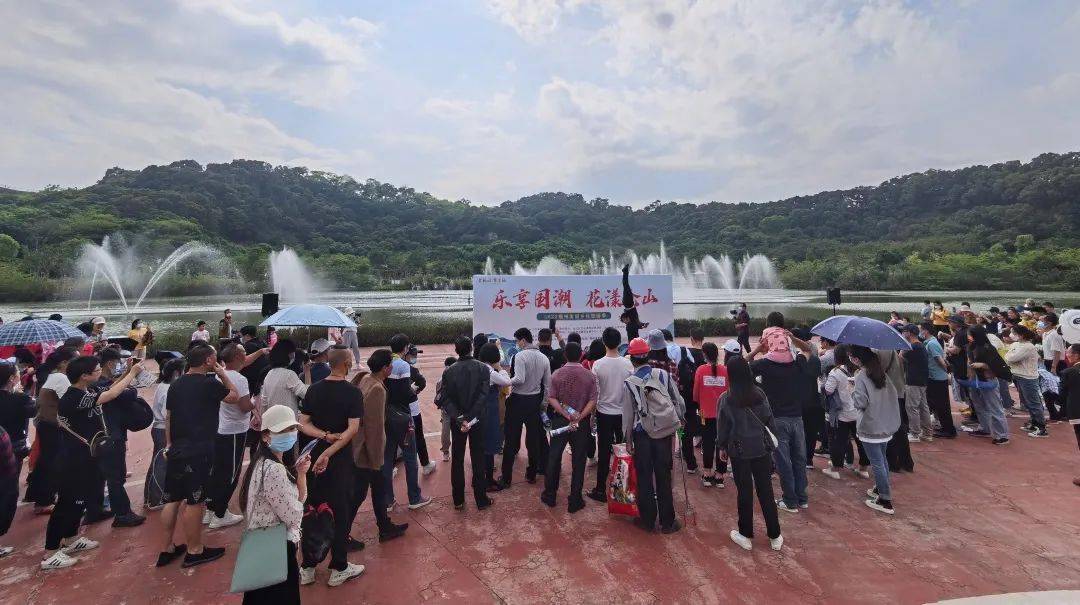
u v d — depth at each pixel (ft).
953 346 21.94
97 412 12.31
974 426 21.86
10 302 113.60
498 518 13.92
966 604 9.85
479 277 30.37
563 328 30.73
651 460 13.19
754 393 12.12
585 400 14.35
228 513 13.89
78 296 127.24
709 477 16.31
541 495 14.82
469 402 14.17
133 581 10.87
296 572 8.47
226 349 13.46
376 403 12.27
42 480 13.16
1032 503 14.62
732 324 58.70
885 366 17.10
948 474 16.90
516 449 16.16
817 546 12.26
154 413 14.58
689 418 17.48
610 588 10.51
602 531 13.12
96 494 13.60
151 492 14.46
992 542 12.42
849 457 18.49
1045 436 20.84
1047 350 25.66
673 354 18.61
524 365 16.01
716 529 13.23
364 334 51.37
